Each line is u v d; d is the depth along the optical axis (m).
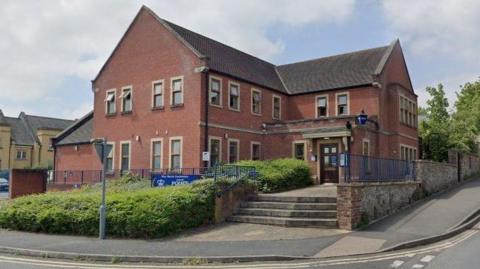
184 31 27.62
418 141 33.00
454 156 27.41
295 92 30.52
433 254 10.75
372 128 26.06
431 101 40.31
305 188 21.27
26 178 25.06
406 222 15.01
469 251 11.10
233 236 13.27
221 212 15.61
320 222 14.14
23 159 54.47
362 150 24.50
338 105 28.69
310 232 13.46
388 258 10.30
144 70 27.23
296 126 26.33
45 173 26.03
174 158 25.05
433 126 35.50
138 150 26.89
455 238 13.16
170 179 19.88
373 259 10.20
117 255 10.77
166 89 25.94
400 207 17.95
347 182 14.78
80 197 15.69
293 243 11.99
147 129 26.58
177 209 14.05
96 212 14.27
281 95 30.28
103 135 28.95
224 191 15.84
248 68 29.52
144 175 25.70
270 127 27.53
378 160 17.27
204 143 24.09
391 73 29.62
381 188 16.17
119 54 28.75
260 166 20.59
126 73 28.20
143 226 13.45
